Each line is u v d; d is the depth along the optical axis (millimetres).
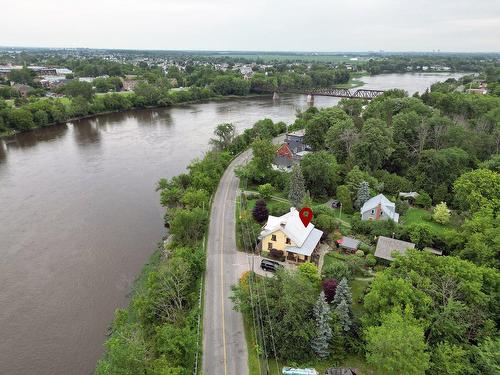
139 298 47406
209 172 86188
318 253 60969
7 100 189000
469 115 125312
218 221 72000
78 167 107125
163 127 159000
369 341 38500
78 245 67188
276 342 41250
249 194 83562
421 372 33625
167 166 108375
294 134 122562
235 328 45469
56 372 42188
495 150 92375
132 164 110000
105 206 82375
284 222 62000
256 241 62906
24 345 45812
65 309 51656
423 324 38094
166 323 43844
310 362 40594
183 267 49656
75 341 46406
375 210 68625
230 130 115500
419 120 101375
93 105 181750
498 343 35062
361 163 87625
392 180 84000
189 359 39906
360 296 49500
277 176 88562
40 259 62906
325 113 115188
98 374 34844
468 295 40094
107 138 140250
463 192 68062
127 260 62750
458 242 56062
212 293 51469
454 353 35562
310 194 81438
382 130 91250
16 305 52375
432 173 82188
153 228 73312
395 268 45938
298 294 42875
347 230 67625
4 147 127562
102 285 56594
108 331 47812
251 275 52719
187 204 71125
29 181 96312
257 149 88375
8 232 71125
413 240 60469
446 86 187375
